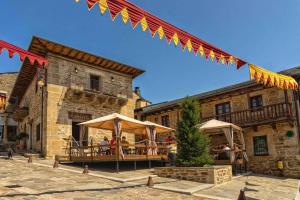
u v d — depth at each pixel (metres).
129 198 7.95
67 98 18.31
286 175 16.94
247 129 19.17
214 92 21.55
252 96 19.25
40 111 18.56
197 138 12.94
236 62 6.77
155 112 25.45
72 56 18.89
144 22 4.66
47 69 17.75
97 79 20.53
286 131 17.30
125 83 22.05
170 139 17.72
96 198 7.65
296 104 17.02
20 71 20.97
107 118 14.03
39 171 11.94
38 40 16.81
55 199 7.18
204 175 11.46
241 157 17.34
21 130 25.81
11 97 27.28
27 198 7.03
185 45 5.36
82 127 15.38
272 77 7.91
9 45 5.20
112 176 11.56
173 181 11.35
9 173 11.02
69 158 15.78
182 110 13.52
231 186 11.60
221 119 20.38
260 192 10.77
